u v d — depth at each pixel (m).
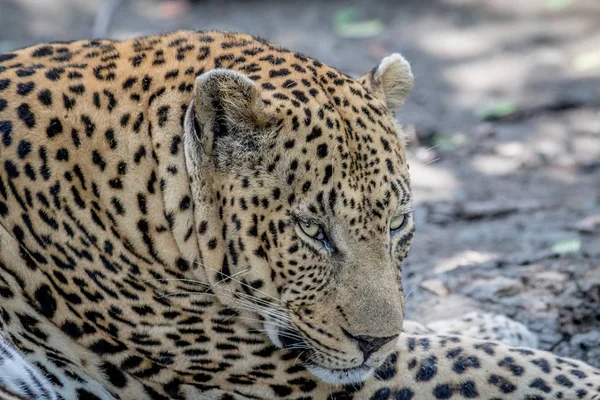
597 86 19.28
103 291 8.05
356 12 23.67
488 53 21.34
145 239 7.88
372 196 7.77
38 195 7.87
